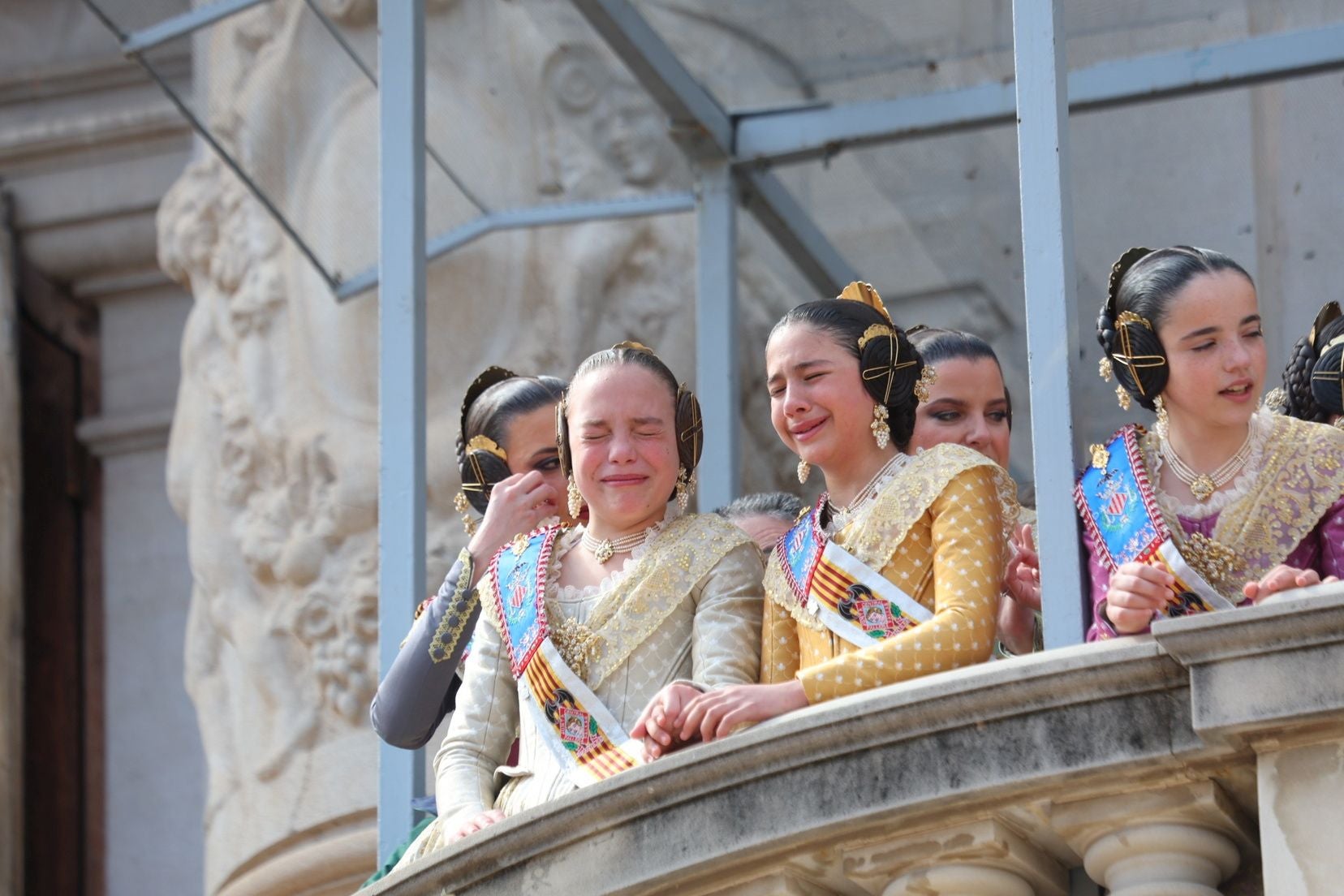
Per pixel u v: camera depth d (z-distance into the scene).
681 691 12.75
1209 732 10.80
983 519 12.97
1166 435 12.97
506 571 14.35
